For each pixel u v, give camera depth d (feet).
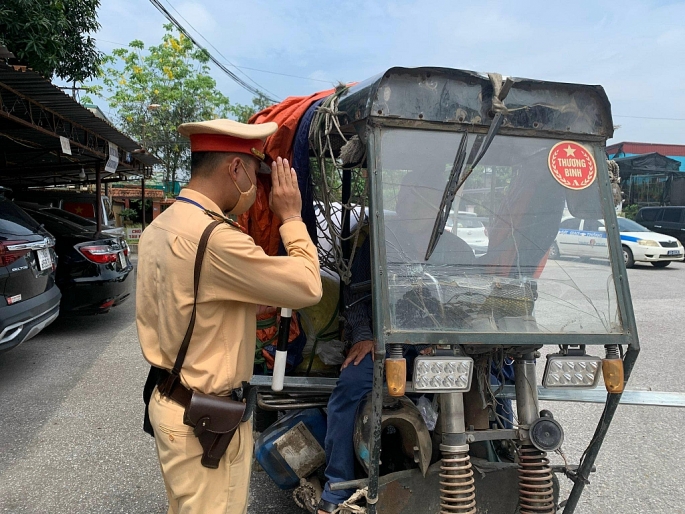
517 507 6.97
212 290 5.33
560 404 14.74
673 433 12.86
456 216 6.51
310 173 8.32
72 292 20.85
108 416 13.65
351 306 8.04
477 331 6.06
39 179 43.93
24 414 13.73
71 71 29.86
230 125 5.72
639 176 75.56
